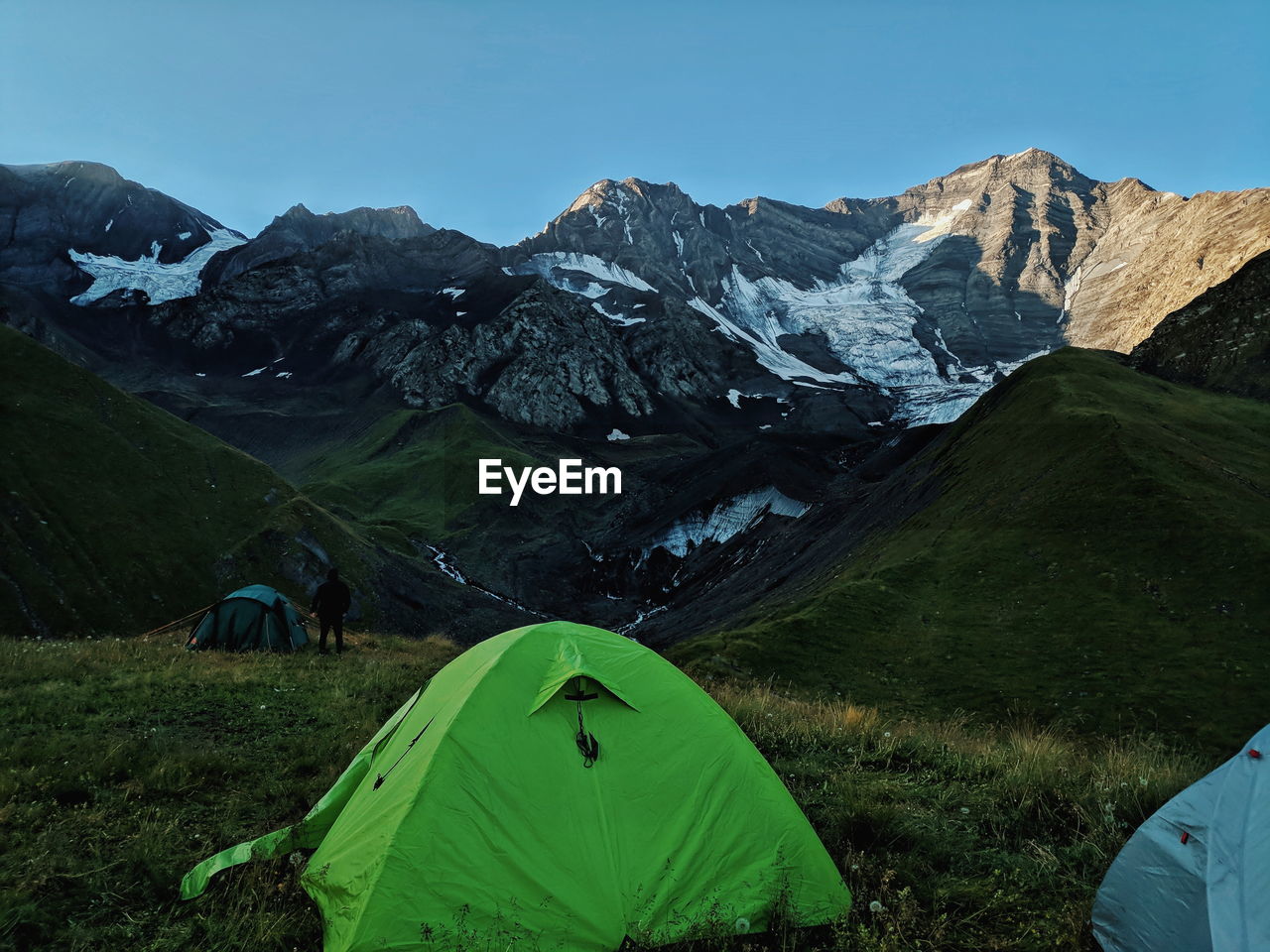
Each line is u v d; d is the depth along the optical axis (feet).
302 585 251.39
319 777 25.93
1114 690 114.93
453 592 314.55
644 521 538.88
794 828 18.69
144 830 20.84
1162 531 148.66
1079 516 161.99
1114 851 19.67
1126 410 208.33
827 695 122.11
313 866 17.69
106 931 16.29
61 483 240.94
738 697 41.83
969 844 20.79
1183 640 123.03
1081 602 139.44
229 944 15.76
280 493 291.17
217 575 241.96
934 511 204.74
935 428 488.85
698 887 17.03
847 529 287.28
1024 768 26.66
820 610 150.20
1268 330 273.54
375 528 438.40
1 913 16.08
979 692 120.98
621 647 21.91
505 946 15.11
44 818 21.66
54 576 215.10
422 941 15.02
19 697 36.32
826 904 17.35
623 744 18.97
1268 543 135.85
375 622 252.42
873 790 24.88
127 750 27.55
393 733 22.66
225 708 37.58
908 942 16.25
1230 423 206.49
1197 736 101.55
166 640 70.64
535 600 444.96
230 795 24.76
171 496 261.65
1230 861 13.85
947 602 151.02
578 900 16.01
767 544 416.26
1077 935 15.97
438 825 16.40
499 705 18.88
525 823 16.93
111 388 292.81
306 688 43.98
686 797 18.37
